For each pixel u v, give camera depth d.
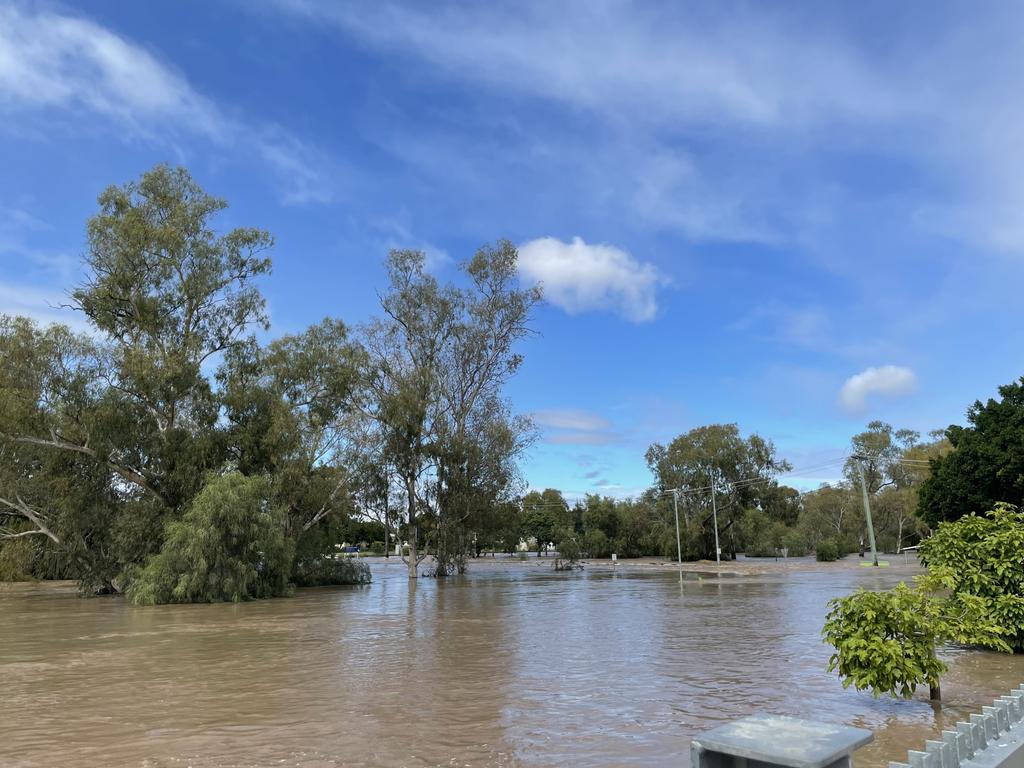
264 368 42.41
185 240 38.69
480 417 51.81
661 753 7.53
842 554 82.19
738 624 20.23
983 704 9.25
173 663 14.77
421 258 51.19
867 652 8.72
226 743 8.23
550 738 8.21
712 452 77.56
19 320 36.84
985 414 31.70
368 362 46.81
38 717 9.80
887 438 94.44
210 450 37.41
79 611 29.52
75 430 36.31
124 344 37.94
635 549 93.50
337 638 18.55
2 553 39.41
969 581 13.45
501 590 38.50
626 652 15.17
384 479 48.22
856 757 6.89
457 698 10.59
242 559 33.84
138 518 35.88
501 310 52.75
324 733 8.62
